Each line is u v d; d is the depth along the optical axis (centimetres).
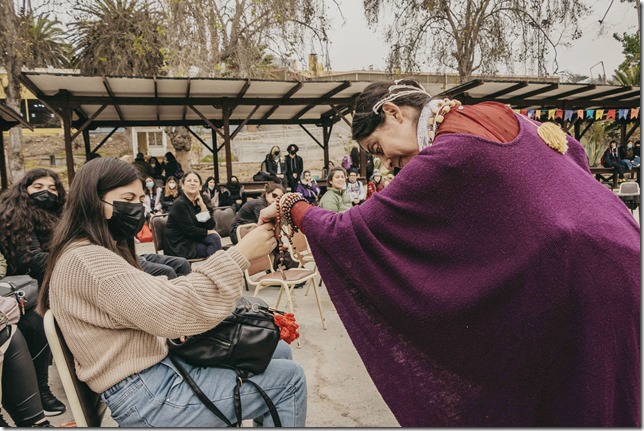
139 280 137
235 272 145
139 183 159
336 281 143
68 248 146
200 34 1235
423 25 1356
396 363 141
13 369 214
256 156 2333
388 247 134
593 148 2031
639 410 127
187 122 1323
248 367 153
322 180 1237
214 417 149
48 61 1666
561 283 122
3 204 261
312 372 309
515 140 132
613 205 137
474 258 127
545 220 123
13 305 196
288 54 1309
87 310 138
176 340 156
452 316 129
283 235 166
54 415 262
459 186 126
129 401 141
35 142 2158
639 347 127
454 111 143
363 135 162
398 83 157
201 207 480
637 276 126
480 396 134
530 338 125
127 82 830
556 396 129
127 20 1469
